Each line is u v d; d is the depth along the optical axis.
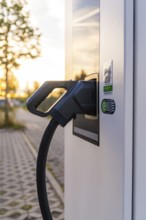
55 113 1.18
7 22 16.58
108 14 1.11
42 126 19.52
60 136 13.01
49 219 1.22
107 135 1.12
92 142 1.29
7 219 4.19
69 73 1.77
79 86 1.21
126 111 0.98
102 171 1.18
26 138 13.34
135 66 0.97
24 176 6.44
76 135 1.53
